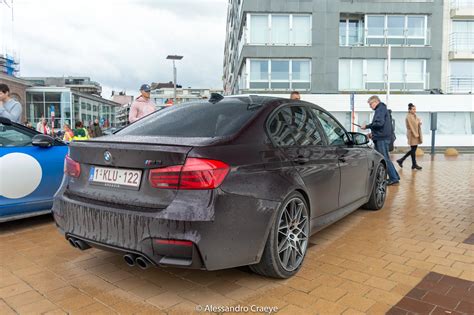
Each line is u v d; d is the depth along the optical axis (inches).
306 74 1003.9
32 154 184.1
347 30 1027.3
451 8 1039.6
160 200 102.8
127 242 104.7
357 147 193.2
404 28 1024.9
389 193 279.0
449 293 115.5
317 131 160.4
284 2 985.5
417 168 444.8
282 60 999.6
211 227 99.4
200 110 141.1
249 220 108.6
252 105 137.6
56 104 1515.7
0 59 1535.4
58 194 127.0
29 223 194.4
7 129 186.7
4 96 232.4
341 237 171.0
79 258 144.9
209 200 100.3
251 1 980.6
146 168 105.4
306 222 135.5
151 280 125.3
